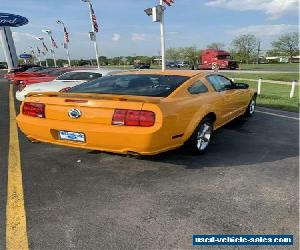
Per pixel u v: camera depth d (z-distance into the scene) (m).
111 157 4.82
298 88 15.80
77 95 4.12
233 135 6.12
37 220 3.09
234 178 4.04
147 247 2.67
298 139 5.84
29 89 9.03
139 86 4.53
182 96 4.40
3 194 3.64
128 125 3.79
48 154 5.02
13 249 2.66
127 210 3.26
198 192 3.65
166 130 3.88
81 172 4.27
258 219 3.08
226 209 3.27
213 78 5.59
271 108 9.45
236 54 72.50
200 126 4.72
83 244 2.72
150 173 4.21
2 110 9.71
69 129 4.04
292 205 3.35
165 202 3.42
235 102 6.29
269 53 74.88
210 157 4.83
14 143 5.71
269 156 4.88
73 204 3.39
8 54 45.78
